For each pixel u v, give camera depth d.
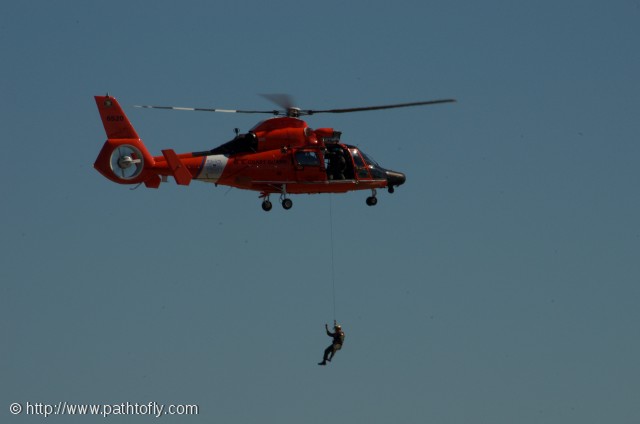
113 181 152.12
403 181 168.38
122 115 151.75
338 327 154.62
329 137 160.38
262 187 158.25
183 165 150.25
